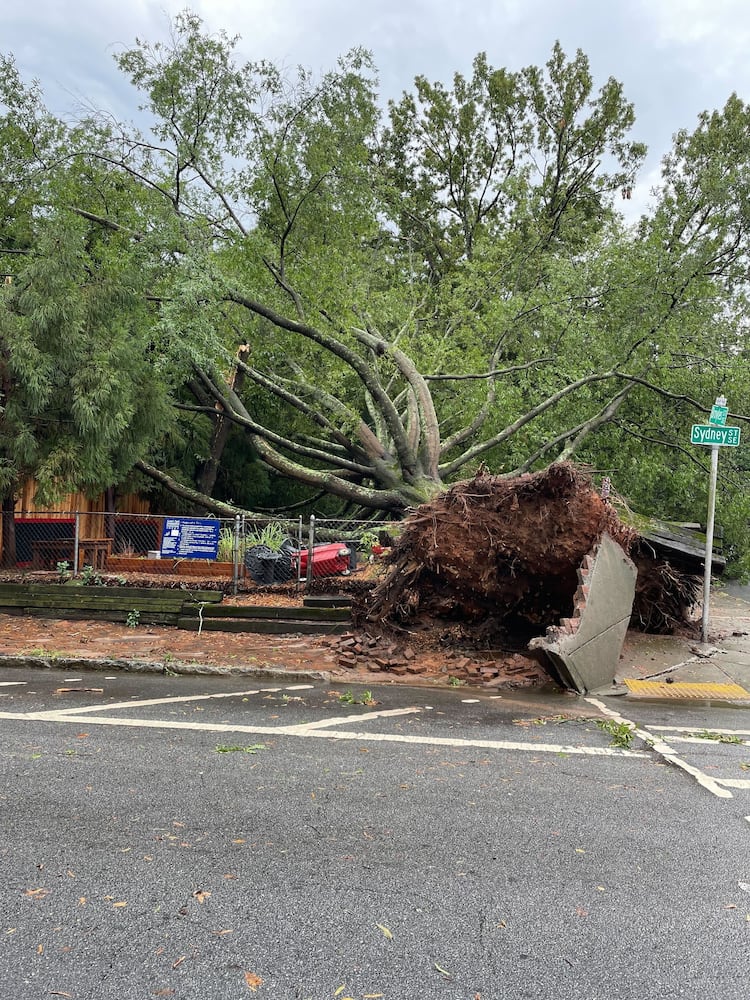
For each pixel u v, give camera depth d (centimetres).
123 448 1189
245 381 1962
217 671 757
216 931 269
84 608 1030
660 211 2478
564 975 247
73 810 378
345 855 335
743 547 1631
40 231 1177
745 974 251
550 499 859
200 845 340
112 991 232
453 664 834
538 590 913
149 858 326
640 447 1716
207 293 1338
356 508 2445
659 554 1009
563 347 1802
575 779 456
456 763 480
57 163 1430
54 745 489
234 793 409
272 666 787
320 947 260
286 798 404
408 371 1658
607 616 786
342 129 1547
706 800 424
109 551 1269
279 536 1292
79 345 1047
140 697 642
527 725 595
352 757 485
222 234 1547
